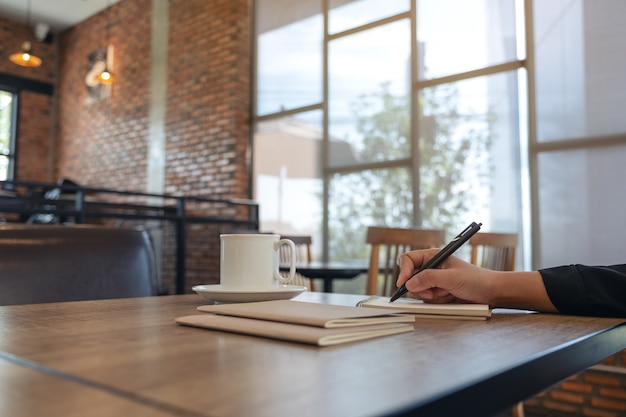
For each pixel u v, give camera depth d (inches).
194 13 222.4
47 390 11.6
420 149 160.2
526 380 15.1
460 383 12.5
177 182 222.1
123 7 258.5
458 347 17.1
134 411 10.1
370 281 70.7
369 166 172.1
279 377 12.9
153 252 48.7
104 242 44.4
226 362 14.7
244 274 30.3
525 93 140.5
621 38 125.5
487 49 148.6
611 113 125.7
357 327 19.6
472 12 152.5
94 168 267.0
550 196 133.3
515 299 27.1
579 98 130.8
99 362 14.6
